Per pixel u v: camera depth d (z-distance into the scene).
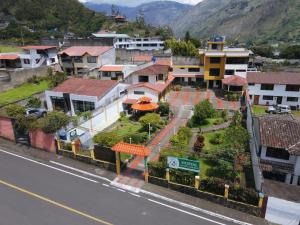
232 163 24.27
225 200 19.17
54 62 67.56
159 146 29.20
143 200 19.75
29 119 28.14
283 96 49.16
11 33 103.88
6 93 49.34
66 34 115.88
